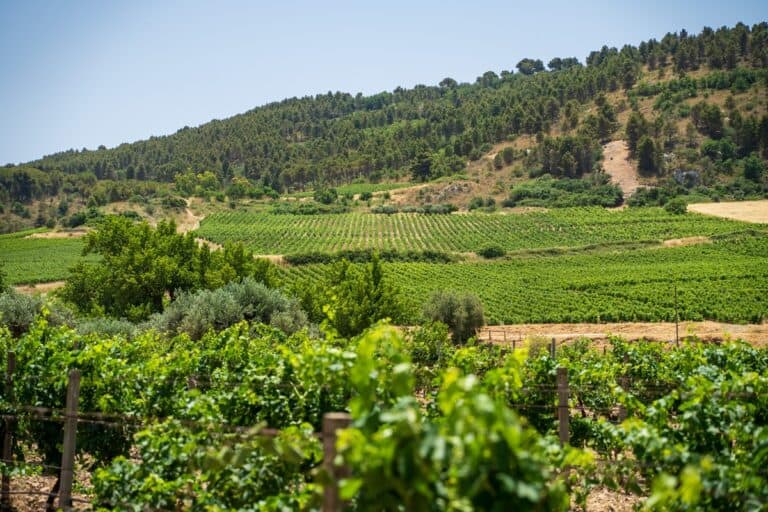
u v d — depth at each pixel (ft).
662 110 618.03
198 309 96.32
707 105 557.74
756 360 36.96
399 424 11.23
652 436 19.47
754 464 18.17
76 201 618.44
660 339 130.11
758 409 23.80
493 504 10.78
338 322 116.98
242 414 25.11
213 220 424.87
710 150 515.91
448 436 11.37
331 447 12.71
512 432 10.59
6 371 29.99
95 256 299.38
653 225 334.85
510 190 504.02
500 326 165.07
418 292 205.87
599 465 24.76
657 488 12.33
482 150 643.04
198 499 20.03
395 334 15.74
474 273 241.96
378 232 376.07
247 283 107.34
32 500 30.60
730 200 423.23
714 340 127.13
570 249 288.30
